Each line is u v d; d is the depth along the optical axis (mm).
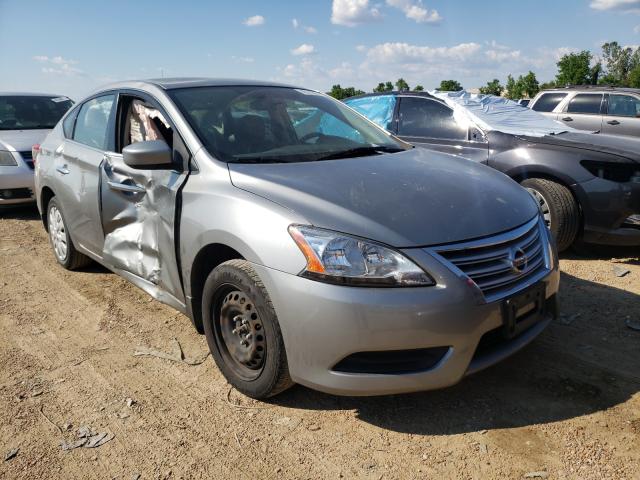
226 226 2855
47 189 5148
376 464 2479
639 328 3670
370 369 2535
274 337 2686
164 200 3381
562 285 4508
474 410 2844
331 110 4191
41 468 2514
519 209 3014
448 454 2525
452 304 2451
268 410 2906
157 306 4301
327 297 2471
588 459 2453
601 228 5039
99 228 4164
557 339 3566
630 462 2422
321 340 2512
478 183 3180
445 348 2514
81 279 4945
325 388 2562
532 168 5320
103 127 4301
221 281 2932
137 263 3738
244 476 2432
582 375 3137
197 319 3303
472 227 2670
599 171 4988
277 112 3848
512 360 3314
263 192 2863
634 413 2768
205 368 3348
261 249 2676
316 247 2531
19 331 3932
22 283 4895
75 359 3502
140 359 3479
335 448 2596
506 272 2688
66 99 9578
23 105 8859
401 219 2617
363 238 2520
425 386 2523
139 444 2666
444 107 6246
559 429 2666
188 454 2586
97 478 2449
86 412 2932
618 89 11008
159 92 3746
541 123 6262
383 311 2422
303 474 2432
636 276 4707
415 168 3301
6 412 2941
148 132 3750
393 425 2750
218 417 2859
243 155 3328
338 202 2709
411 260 2477
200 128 3414
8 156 7289
